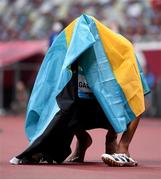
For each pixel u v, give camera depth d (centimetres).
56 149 1795
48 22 8606
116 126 1748
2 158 2062
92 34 1797
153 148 2755
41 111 1830
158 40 7125
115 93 1783
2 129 4638
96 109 1825
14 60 7706
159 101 6619
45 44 7812
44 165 1748
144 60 6725
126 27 7612
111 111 1758
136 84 1806
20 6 9181
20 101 7606
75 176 1401
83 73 1805
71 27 1864
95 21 1825
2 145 2823
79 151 1941
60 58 1859
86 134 1928
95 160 2047
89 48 1794
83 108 1805
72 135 1809
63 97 1767
